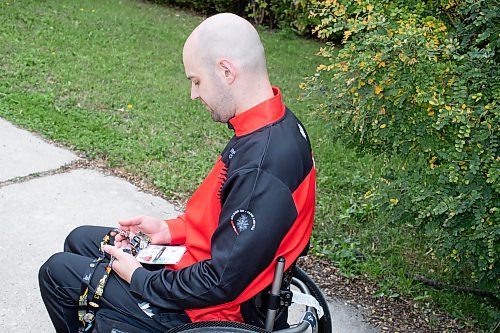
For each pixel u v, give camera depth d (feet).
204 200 7.68
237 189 6.94
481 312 11.78
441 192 10.33
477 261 10.65
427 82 10.12
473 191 9.89
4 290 11.10
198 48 7.19
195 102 21.11
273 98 7.32
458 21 11.19
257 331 6.88
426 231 10.58
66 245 8.80
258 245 6.81
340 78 11.06
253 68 7.21
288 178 7.00
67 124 17.84
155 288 7.23
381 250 13.57
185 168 16.29
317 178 16.58
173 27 31.37
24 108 18.43
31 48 24.26
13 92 19.56
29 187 14.52
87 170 15.62
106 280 7.59
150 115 19.43
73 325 7.94
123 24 30.35
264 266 6.97
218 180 7.45
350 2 11.25
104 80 22.04
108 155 16.39
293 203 7.00
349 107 11.50
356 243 13.69
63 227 13.21
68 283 7.71
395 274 12.76
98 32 28.19
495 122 9.92
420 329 11.34
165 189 15.23
